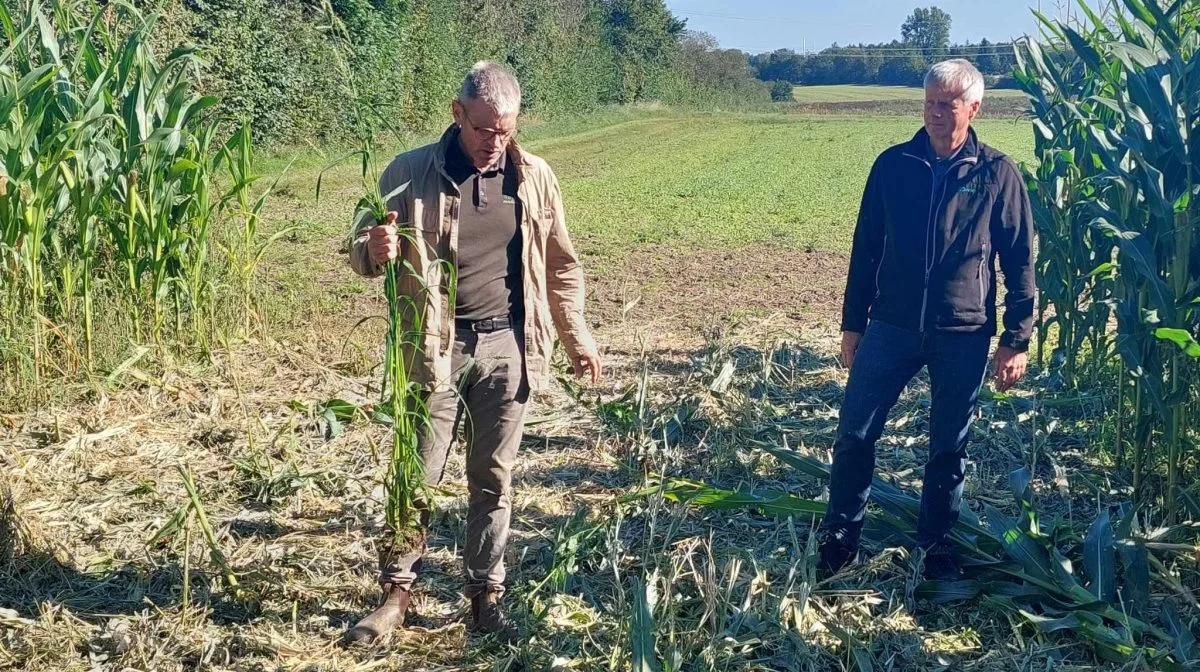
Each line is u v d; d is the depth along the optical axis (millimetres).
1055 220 6477
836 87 110438
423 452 3551
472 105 3188
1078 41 5012
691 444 5617
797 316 8984
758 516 4648
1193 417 4672
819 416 6094
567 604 3787
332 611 3785
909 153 3871
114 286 6777
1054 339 7770
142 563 4066
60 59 6652
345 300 9094
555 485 5027
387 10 26125
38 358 5848
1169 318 4246
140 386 6215
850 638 3480
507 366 3496
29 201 5918
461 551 4277
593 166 25766
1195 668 3414
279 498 4730
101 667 3357
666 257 12305
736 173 24109
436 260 3293
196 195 6852
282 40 20266
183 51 6695
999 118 55656
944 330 3846
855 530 4027
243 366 6785
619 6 57719
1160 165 4434
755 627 3551
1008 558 4184
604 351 7633
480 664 3461
